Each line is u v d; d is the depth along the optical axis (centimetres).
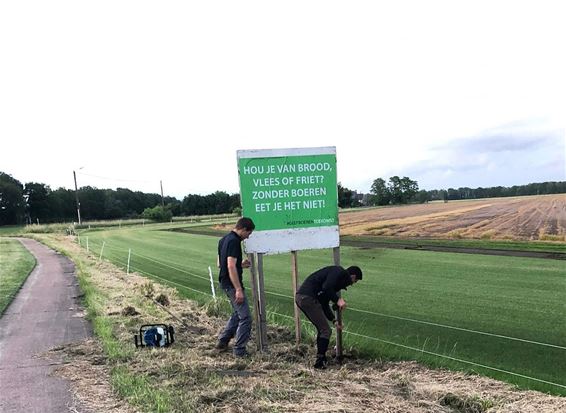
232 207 11700
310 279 689
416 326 952
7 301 1198
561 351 773
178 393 536
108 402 525
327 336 677
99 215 12069
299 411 488
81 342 786
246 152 728
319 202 758
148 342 744
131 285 1445
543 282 1371
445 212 6231
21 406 519
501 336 866
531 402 539
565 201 7731
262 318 749
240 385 570
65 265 2114
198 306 1160
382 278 1543
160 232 5269
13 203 10606
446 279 1481
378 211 7838
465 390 571
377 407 507
